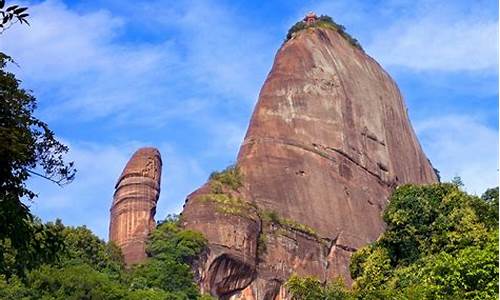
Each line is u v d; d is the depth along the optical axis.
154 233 100.12
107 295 65.75
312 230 109.88
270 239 105.75
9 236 20.61
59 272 64.19
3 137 20.03
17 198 20.64
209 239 99.56
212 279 97.69
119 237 103.50
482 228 49.25
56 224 85.50
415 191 54.66
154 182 109.06
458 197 52.81
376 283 49.97
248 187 112.00
